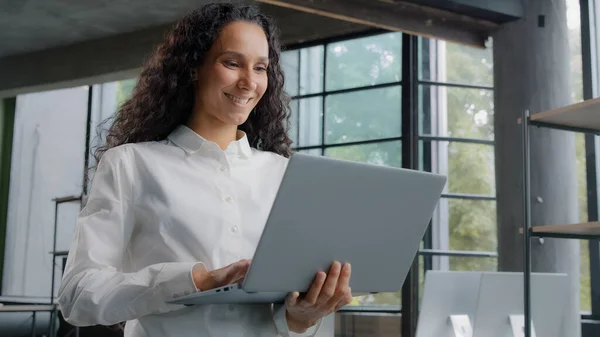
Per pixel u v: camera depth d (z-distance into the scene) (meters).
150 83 1.43
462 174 4.94
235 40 1.32
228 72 1.31
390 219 1.17
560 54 4.22
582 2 4.62
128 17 6.01
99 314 1.18
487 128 4.99
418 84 4.97
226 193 1.32
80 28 6.27
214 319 1.26
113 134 1.48
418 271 4.79
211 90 1.33
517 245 4.08
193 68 1.38
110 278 1.19
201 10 1.40
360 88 5.16
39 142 8.38
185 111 1.42
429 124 4.96
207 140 1.33
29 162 8.33
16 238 8.17
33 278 8.14
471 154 4.96
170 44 1.42
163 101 1.41
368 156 5.09
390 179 1.13
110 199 1.26
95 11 5.92
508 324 2.94
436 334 2.97
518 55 4.29
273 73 1.54
